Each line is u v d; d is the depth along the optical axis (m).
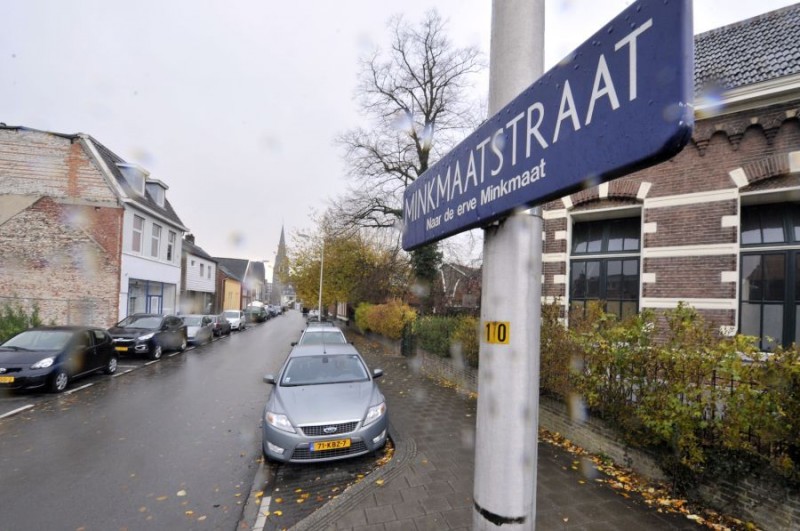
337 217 19.52
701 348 3.41
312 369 6.02
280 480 4.46
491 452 1.44
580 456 4.52
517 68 1.45
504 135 1.38
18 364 8.12
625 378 4.01
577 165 1.04
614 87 0.94
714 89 6.75
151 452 5.24
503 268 1.44
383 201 18.97
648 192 7.47
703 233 6.89
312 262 28.42
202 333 17.95
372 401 5.23
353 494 3.77
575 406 4.87
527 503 1.40
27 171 15.84
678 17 0.79
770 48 6.79
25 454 5.16
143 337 12.87
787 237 6.45
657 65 0.83
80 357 9.22
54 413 6.99
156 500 4.00
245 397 8.20
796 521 2.79
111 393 8.49
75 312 15.59
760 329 6.51
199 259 29.84
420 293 16.53
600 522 3.20
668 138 0.78
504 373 1.42
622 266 8.03
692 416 3.30
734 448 3.13
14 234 15.48
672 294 7.10
